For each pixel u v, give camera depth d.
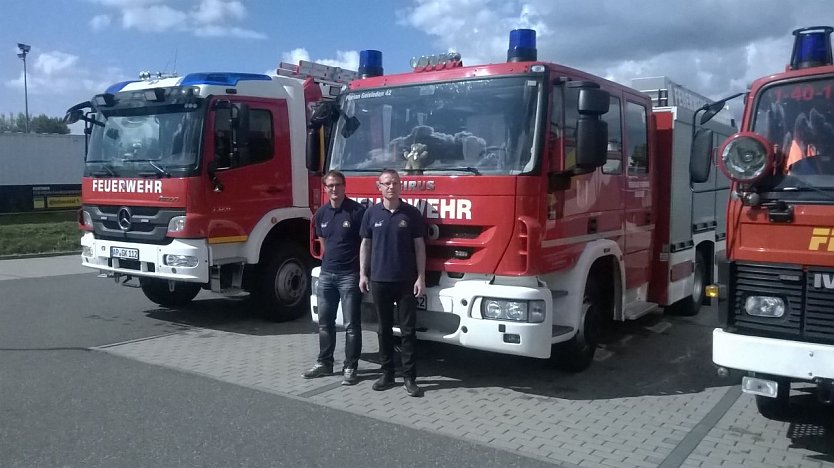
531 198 5.78
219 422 5.42
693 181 5.60
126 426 5.32
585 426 5.44
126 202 8.66
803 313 4.62
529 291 5.69
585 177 6.52
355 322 6.45
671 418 5.63
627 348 7.92
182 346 7.89
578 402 6.02
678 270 8.51
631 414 5.72
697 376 6.84
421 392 6.16
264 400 5.96
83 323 9.12
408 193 6.27
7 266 15.20
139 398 5.99
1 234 20.00
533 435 5.23
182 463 4.66
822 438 5.21
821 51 4.96
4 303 10.61
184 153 8.22
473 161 6.06
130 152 8.77
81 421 5.43
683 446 5.04
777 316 4.71
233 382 6.48
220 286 8.70
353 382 6.45
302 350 7.73
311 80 9.69
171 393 6.13
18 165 31.64
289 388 6.32
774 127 4.91
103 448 4.90
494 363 7.22
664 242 8.23
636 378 6.75
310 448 4.93
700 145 5.56
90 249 9.18
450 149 6.20
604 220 6.91
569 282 6.34
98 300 10.90
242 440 5.06
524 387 6.44
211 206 8.28
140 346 7.87
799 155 4.76
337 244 6.46
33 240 18.94
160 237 8.33
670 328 8.93
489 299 5.82
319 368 6.66
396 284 6.04
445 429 5.33
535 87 5.91
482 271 5.92
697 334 8.61
